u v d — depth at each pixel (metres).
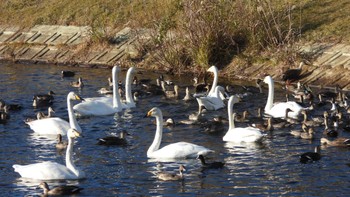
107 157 29.88
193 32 49.34
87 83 47.09
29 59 56.50
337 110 36.59
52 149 31.34
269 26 48.22
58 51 56.56
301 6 51.59
